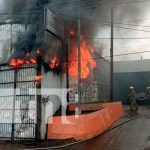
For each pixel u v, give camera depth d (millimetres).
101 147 15648
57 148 16047
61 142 17000
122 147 15445
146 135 17203
